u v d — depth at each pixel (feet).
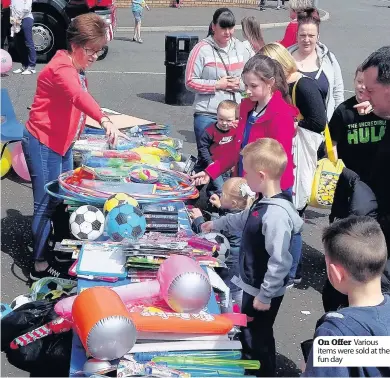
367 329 7.36
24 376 11.49
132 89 36.40
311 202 16.33
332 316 7.53
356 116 12.97
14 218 19.03
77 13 39.60
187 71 19.39
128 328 8.98
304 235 19.88
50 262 15.37
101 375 8.94
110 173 14.46
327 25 69.72
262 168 10.88
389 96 9.78
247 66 13.07
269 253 10.66
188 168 16.33
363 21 75.15
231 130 18.19
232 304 12.25
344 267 7.82
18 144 20.57
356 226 7.99
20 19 35.94
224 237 12.97
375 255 7.70
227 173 17.85
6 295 14.79
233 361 9.47
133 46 50.90
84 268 11.10
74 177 14.33
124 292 10.37
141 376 8.94
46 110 14.51
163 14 71.61
